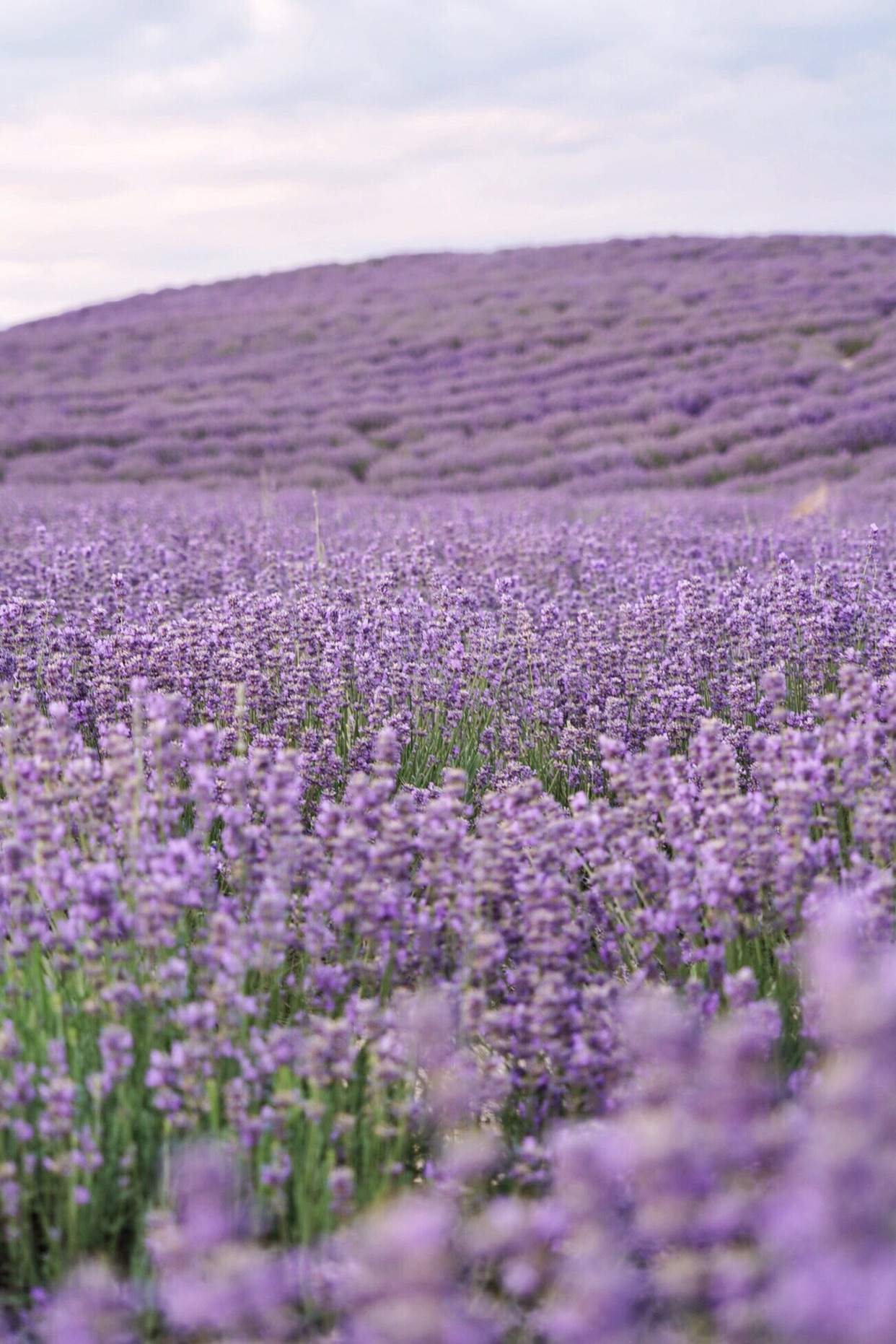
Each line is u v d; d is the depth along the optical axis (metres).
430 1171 2.31
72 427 22.80
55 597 6.20
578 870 3.59
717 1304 1.55
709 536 9.01
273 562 7.60
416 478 18.84
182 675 4.54
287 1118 2.20
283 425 22.86
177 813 3.08
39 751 3.12
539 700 4.87
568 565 7.89
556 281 35.41
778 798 3.82
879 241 38.84
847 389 21.70
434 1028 2.38
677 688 4.63
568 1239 1.84
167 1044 2.57
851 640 5.36
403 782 4.36
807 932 2.72
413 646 5.32
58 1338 1.68
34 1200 2.23
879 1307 1.12
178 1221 1.99
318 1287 1.91
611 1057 2.41
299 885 3.24
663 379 23.52
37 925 2.61
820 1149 1.26
